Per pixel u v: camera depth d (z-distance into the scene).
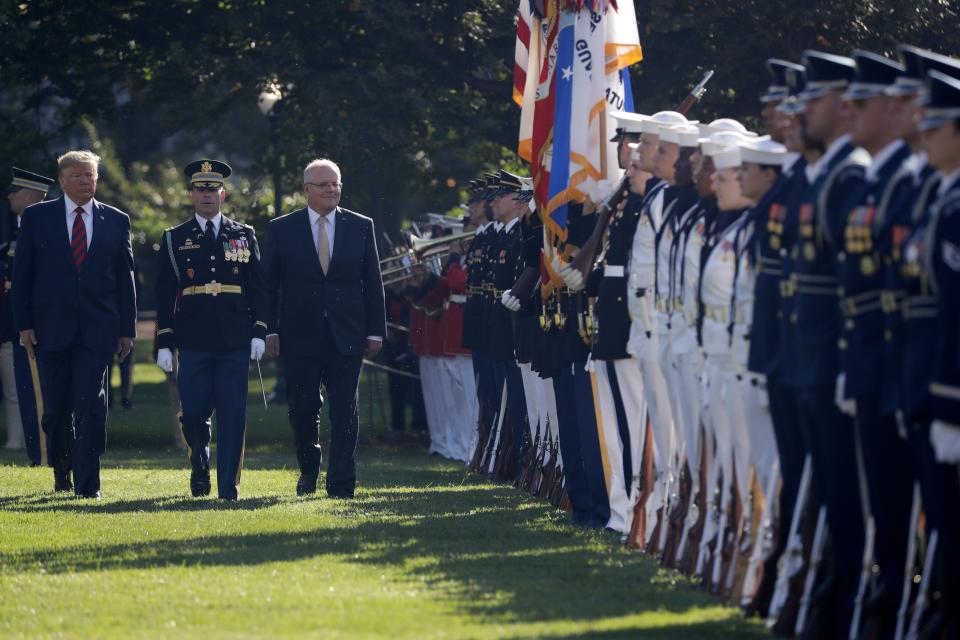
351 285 45.97
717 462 29.78
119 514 42.06
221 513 42.16
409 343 67.19
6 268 59.75
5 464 58.53
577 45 40.81
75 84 78.38
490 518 41.03
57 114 82.38
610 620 26.72
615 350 35.84
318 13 72.75
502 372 53.19
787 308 25.34
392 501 45.38
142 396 101.88
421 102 70.06
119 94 89.44
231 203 89.81
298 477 53.25
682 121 33.12
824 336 24.22
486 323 54.53
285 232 45.84
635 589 29.81
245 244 46.28
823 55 24.50
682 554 31.62
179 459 61.19
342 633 25.62
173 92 75.38
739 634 25.53
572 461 40.44
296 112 74.06
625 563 33.00
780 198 26.19
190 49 72.81
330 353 45.97
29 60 77.44
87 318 46.31
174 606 28.23
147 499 46.06
